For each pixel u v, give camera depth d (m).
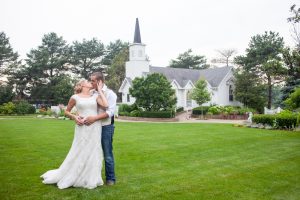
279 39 42.62
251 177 6.71
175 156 9.20
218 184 6.12
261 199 5.23
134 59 46.88
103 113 5.90
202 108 35.84
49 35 60.44
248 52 43.53
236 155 9.41
